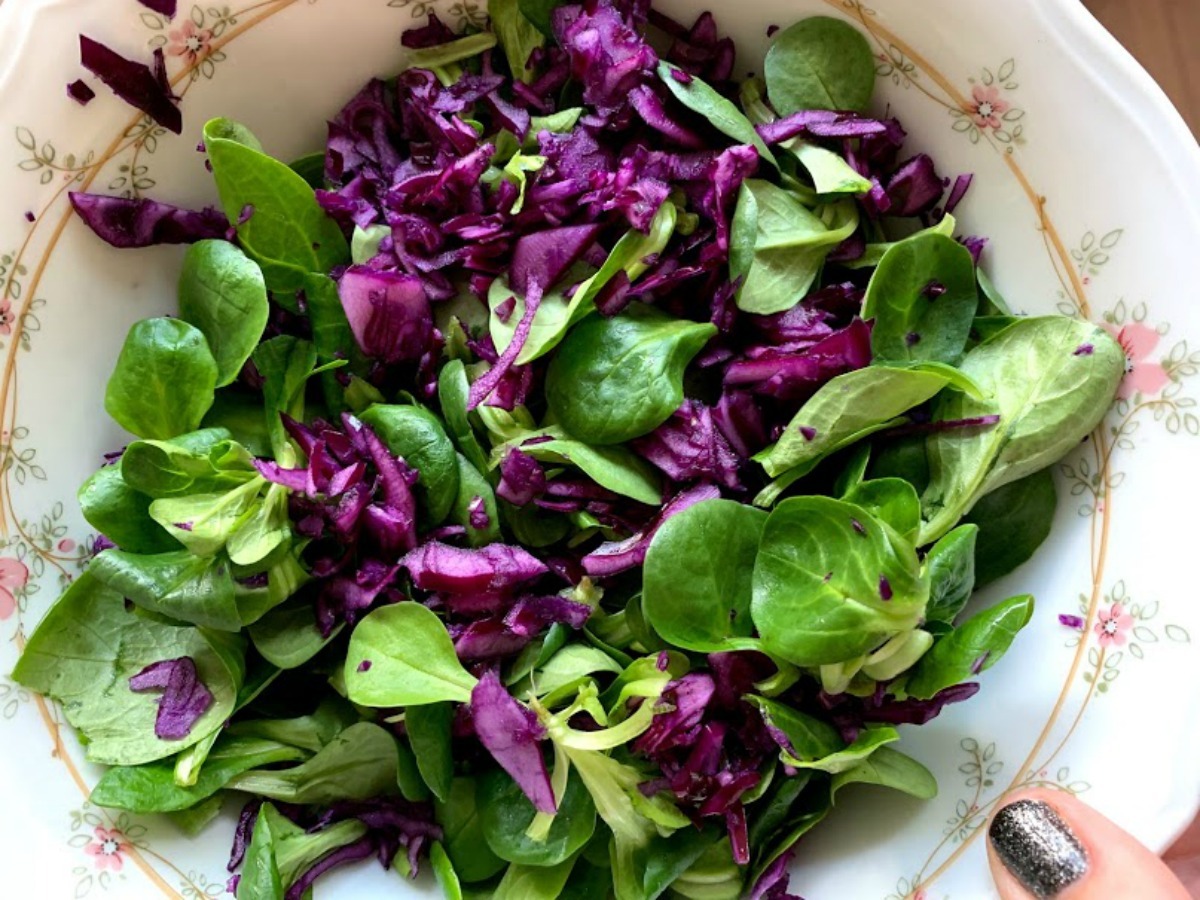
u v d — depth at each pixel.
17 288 0.18
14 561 0.18
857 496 0.17
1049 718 0.17
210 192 0.19
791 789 0.17
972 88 0.18
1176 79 0.21
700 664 0.18
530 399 0.19
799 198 0.19
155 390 0.18
